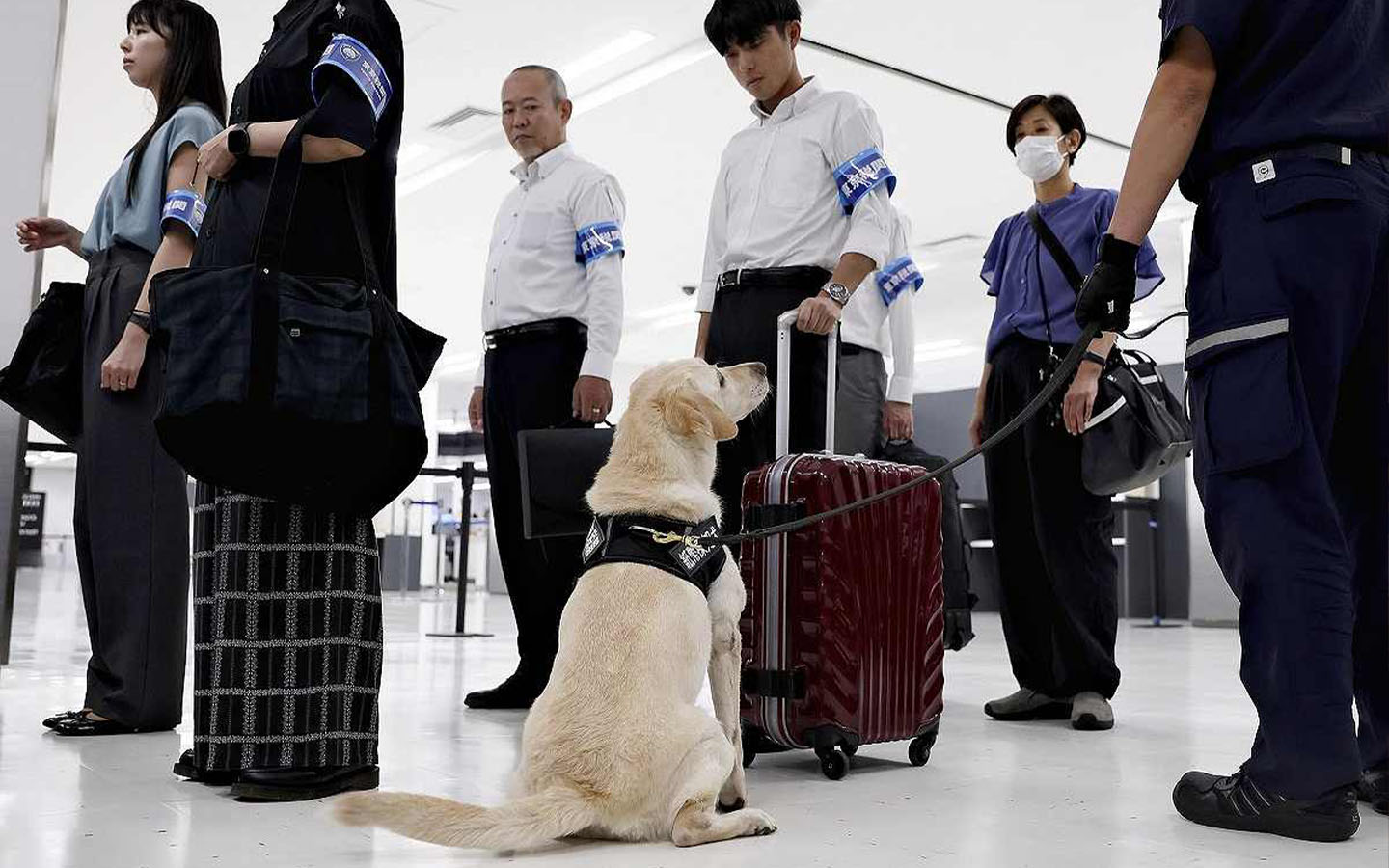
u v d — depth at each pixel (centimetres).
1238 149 189
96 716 279
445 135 914
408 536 1631
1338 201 184
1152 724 324
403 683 413
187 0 299
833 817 198
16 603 969
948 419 1344
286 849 169
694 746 176
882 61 762
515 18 718
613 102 839
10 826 181
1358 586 204
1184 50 189
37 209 431
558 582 347
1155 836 184
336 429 200
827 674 234
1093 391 307
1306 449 183
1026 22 708
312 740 206
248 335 194
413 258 1277
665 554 189
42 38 438
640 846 173
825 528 236
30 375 285
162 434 192
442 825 154
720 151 938
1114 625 326
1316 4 188
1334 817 178
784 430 259
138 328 270
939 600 266
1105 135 887
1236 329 185
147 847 169
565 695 179
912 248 1205
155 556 279
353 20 214
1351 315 187
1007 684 446
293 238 209
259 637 204
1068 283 330
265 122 220
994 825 192
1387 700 203
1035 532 335
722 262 297
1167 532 1131
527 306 353
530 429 327
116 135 901
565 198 357
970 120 866
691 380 214
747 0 288
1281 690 181
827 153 288
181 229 260
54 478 3034
